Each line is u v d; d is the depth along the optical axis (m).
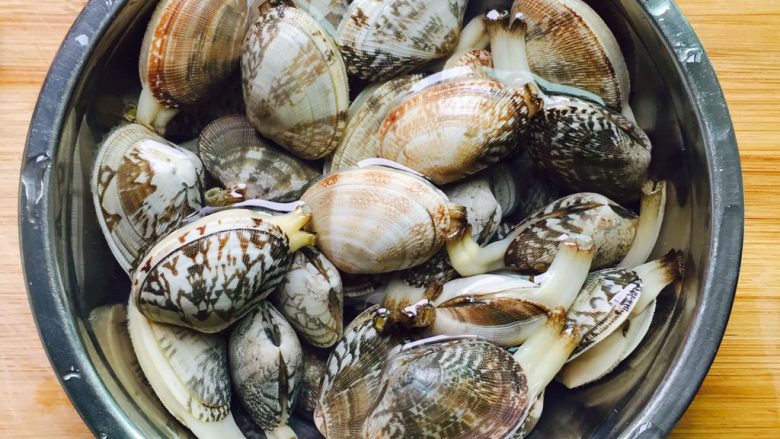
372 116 0.24
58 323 0.21
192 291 0.22
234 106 0.25
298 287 0.23
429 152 0.23
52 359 0.20
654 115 0.24
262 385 0.22
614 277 0.23
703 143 0.22
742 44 0.29
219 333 0.23
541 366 0.22
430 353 0.22
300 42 0.23
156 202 0.23
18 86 0.28
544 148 0.24
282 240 0.22
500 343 0.22
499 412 0.21
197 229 0.22
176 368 0.22
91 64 0.22
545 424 0.23
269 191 0.24
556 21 0.24
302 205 0.23
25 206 0.21
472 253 0.23
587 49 0.24
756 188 0.28
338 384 0.23
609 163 0.23
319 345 0.23
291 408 0.23
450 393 0.21
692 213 0.23
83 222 0.23
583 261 0.23
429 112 0.24
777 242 0.28
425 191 0.23
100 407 0.20
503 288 0.23
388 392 0.22
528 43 0.25
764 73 0.29
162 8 0.23
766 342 0.27
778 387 0.27
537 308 0.22
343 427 0.22
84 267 0.22
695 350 0.21
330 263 0.23
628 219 0.24
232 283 0.22
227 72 0.24
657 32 0.22
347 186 0.23
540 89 0.24
